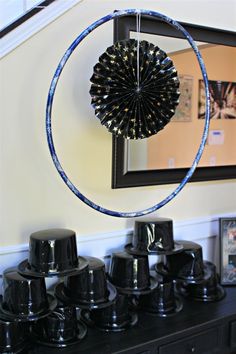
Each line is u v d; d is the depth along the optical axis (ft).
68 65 5.12
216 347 5.38
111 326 4.99
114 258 5.32
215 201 6.62
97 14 5.25
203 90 6.07
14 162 4.95
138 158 5.67
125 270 5.18
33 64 4.91
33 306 4.50
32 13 4.82
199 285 5.83
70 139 5.25
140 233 5.40
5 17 5.05
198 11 6.00
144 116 5.09
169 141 5.90
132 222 5.88
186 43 5.83
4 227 4.99
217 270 6.66
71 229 5.41
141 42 4.92
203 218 6.49
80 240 5.46
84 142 5.35
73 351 4.56
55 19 4.97
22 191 5.05
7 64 4.77
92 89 4.80
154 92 5.07
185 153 6.06
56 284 5.36
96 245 5.59
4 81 4.77
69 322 4.76
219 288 6.13
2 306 4.61
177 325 5.15
